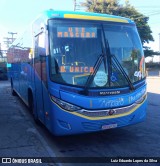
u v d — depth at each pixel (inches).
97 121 235.9
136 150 241.1
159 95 626.8
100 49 246.7
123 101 246.4
